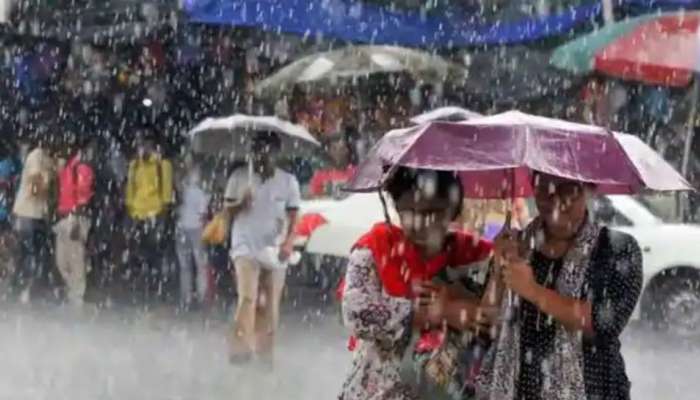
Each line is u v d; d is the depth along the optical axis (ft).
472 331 21.22
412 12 86.79
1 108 93.35
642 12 86.02
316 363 51.85
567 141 20.90
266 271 49.75
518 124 21.04
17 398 42.73
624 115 84.79
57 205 75.46
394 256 21.33
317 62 83.30
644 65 78.59
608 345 21.13
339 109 84.33
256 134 52.29
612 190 22.52
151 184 80.02
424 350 21.20
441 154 20.95
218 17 83.15
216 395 44.14
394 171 21.45
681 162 83.46
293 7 84.17
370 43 85.81
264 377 48.11
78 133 90.68
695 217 65.05
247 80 91.04
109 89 91.91
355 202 64.44
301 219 64.59
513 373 21.13
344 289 21.43
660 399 46.24
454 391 21.18
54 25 91.20
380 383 21.22
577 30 86.99
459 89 87.25
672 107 83.82
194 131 69.82
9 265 78.48
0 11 89.97
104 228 80.74
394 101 84.74
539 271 21.27
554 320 21.09
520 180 23.34
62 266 73.51
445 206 21.43
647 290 62.18
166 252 80.53
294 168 75.66
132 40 90.43
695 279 61.93
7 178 84.07
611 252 21.02
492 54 88.22
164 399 43.11
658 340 60.80
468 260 22.09
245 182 49.39
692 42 78.95
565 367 20.98
